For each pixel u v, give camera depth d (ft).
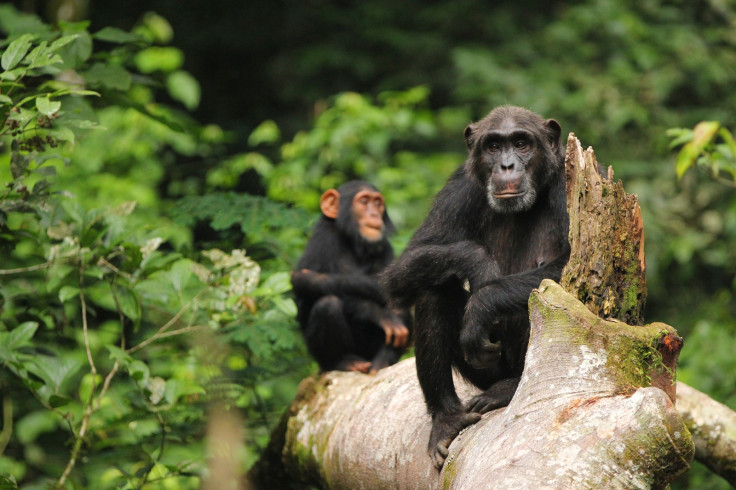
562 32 91.66
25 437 41.24
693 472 50.47
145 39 38.93
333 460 33.45
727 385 52.31
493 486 20.93
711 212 80.07
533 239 30.22
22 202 31.83
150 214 60.44
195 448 40.32
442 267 28.73
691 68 86.28
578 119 85.10
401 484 29.63
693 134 41.14
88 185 65.57
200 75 116.16
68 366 34.32
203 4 114.01
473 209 31.19
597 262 24.06
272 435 39.22
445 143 90.17
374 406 32.55
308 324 43.68
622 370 22.56
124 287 36.76
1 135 29.63
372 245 47.78
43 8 91.50
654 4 92.22
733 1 92.48
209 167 73.87
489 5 101.86
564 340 22.91
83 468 37.81
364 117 66.69
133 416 36.68
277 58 109.70
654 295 80.59
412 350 50.03
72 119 33.14
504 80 88.02
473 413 27.66
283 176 61.98
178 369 45.29
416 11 106.63
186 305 37.09
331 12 108.06
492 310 26.37
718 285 80.84
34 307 37.17
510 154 29.66
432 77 99.45
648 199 79.61
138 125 71.46
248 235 45.29
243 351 42.80
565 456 20.86
